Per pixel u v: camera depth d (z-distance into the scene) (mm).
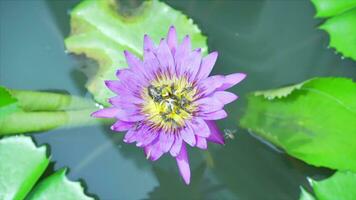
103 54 722
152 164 702
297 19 757
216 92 626
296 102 683
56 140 706
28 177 660
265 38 750
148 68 637
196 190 691
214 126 643
